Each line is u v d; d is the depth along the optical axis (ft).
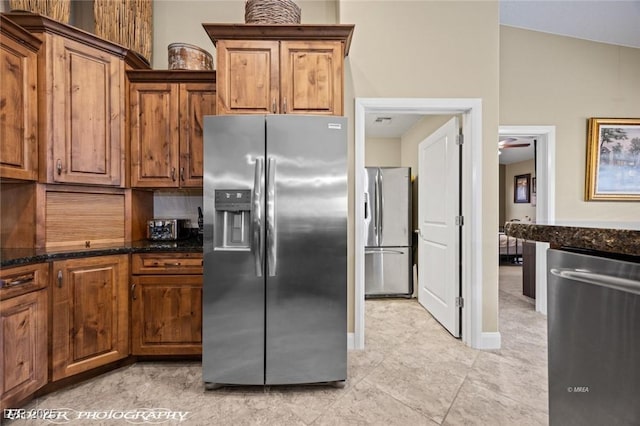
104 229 7.36
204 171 5.82
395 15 7.57
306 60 6.41
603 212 9.95
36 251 6.04
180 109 7.73
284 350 5.91
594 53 9.93
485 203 7.64
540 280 10.43
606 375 2.19
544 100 9.87
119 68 7.33
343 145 5.97
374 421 5.10
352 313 7.68
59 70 6.42
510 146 19.04
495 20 7.62
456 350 7.59
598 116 9.95
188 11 8.87
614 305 2.13
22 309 5.25
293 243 5.88
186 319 6.89
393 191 12.25
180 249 6.86
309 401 5.64
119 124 7.34
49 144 6.31
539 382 6.21
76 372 6.03
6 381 4.99
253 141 5.82
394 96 7.57
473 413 5.29
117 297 6.61
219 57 6.36
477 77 7.60
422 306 11.08
